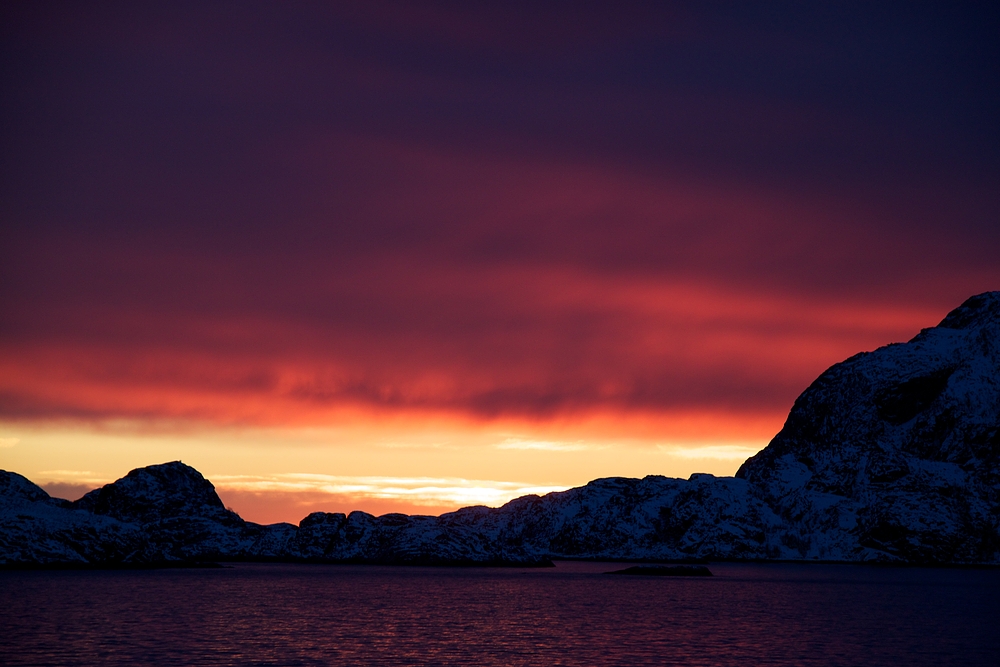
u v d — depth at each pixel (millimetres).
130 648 88625
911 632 112188
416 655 89125
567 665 84750
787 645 99000
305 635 101062
